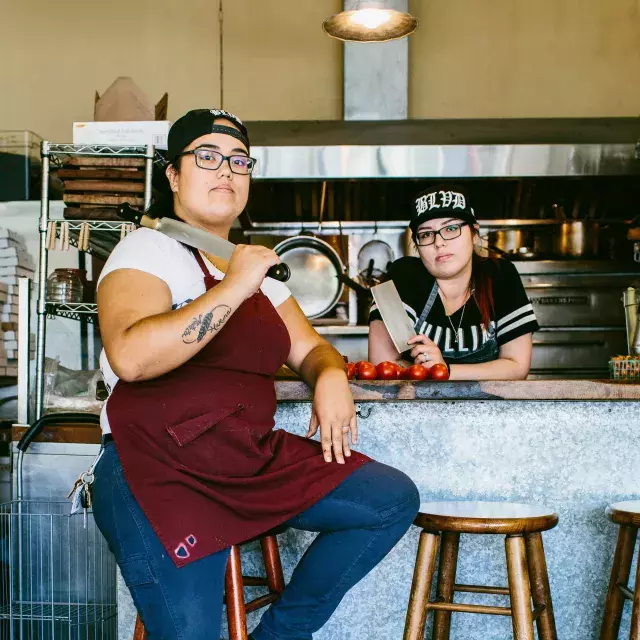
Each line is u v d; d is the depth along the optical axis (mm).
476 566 1926
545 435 1918
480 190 4371
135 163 3062
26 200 3992
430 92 4879
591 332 4082
